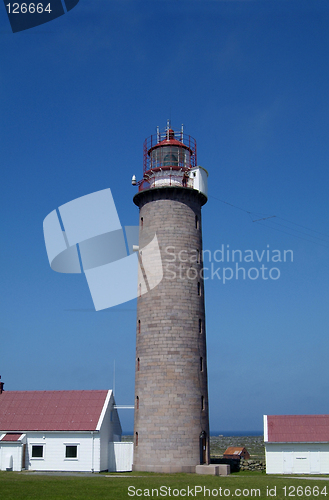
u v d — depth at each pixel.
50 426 54.09
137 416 50.59
